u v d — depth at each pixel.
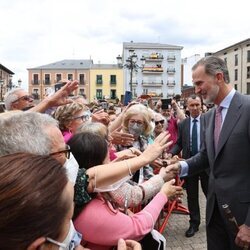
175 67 66.31
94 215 1.62
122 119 3.59
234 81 62.72
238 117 2.45
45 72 65.25
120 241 1.46
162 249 1.89
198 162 2.95
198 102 4.80
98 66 66.81
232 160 2.46
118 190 1.81
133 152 2.51
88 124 2.50
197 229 4.79
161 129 5.45
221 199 2.53
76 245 1.34
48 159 0.93
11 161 0.88
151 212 1.86
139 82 65.12
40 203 0.80
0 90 40.53
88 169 1.71
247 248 2.29
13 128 1.45
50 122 1.58
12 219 0.77
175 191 2.13
